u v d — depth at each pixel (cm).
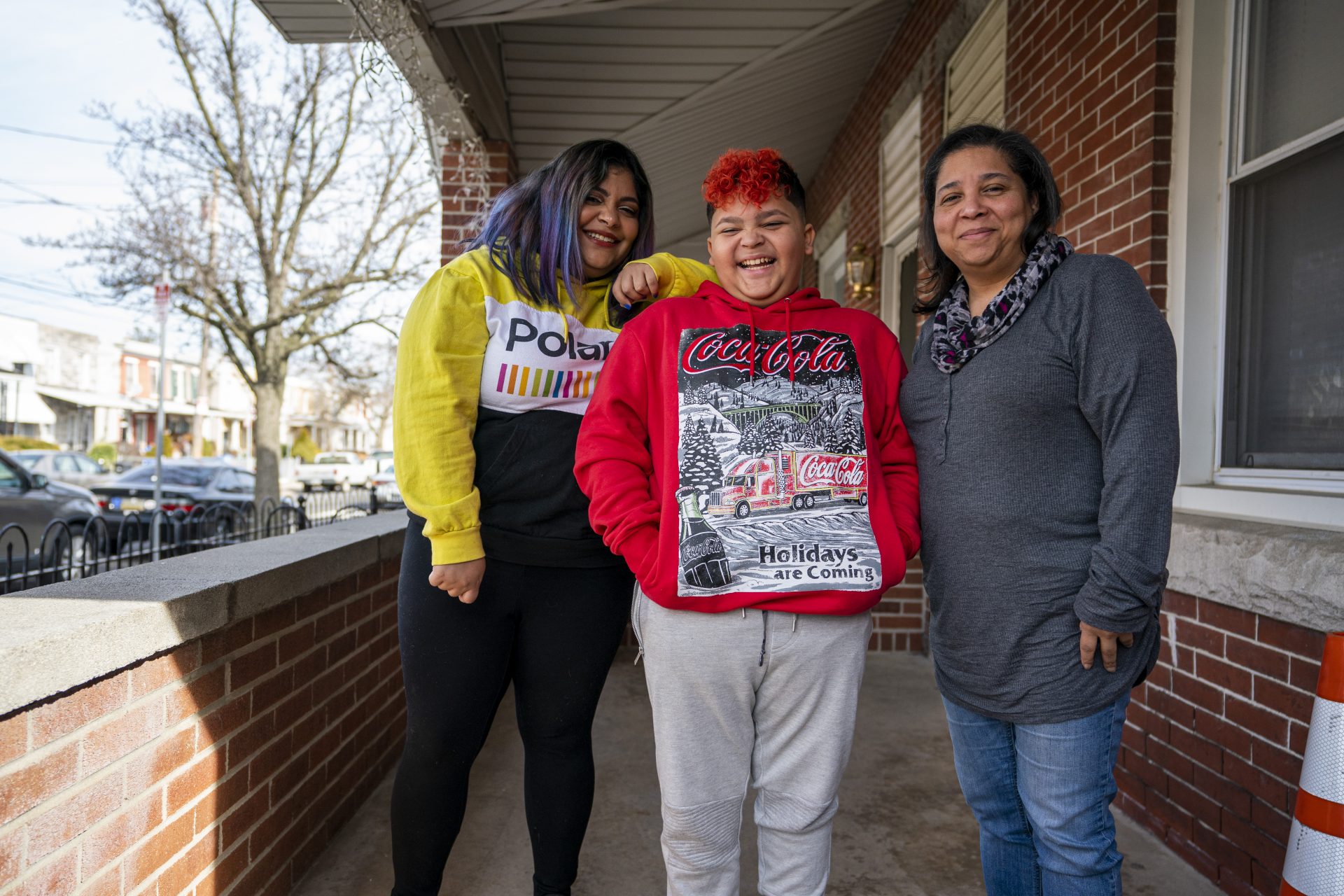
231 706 190
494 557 184
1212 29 266
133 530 482
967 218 162
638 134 577
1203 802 234
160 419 957
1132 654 154
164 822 164
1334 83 227
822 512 157
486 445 184
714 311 172
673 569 154
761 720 165
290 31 372
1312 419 233
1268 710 210
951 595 164
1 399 3381
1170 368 145
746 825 272
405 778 188
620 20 462
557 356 185
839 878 238
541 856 199
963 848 255
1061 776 154
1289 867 140
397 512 382
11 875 126
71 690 138
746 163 167
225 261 1341
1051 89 349
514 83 507
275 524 697
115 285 1325
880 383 175
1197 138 267
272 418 1383
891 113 597
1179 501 269
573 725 197
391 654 308
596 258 190
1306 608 193
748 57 482
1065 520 154
